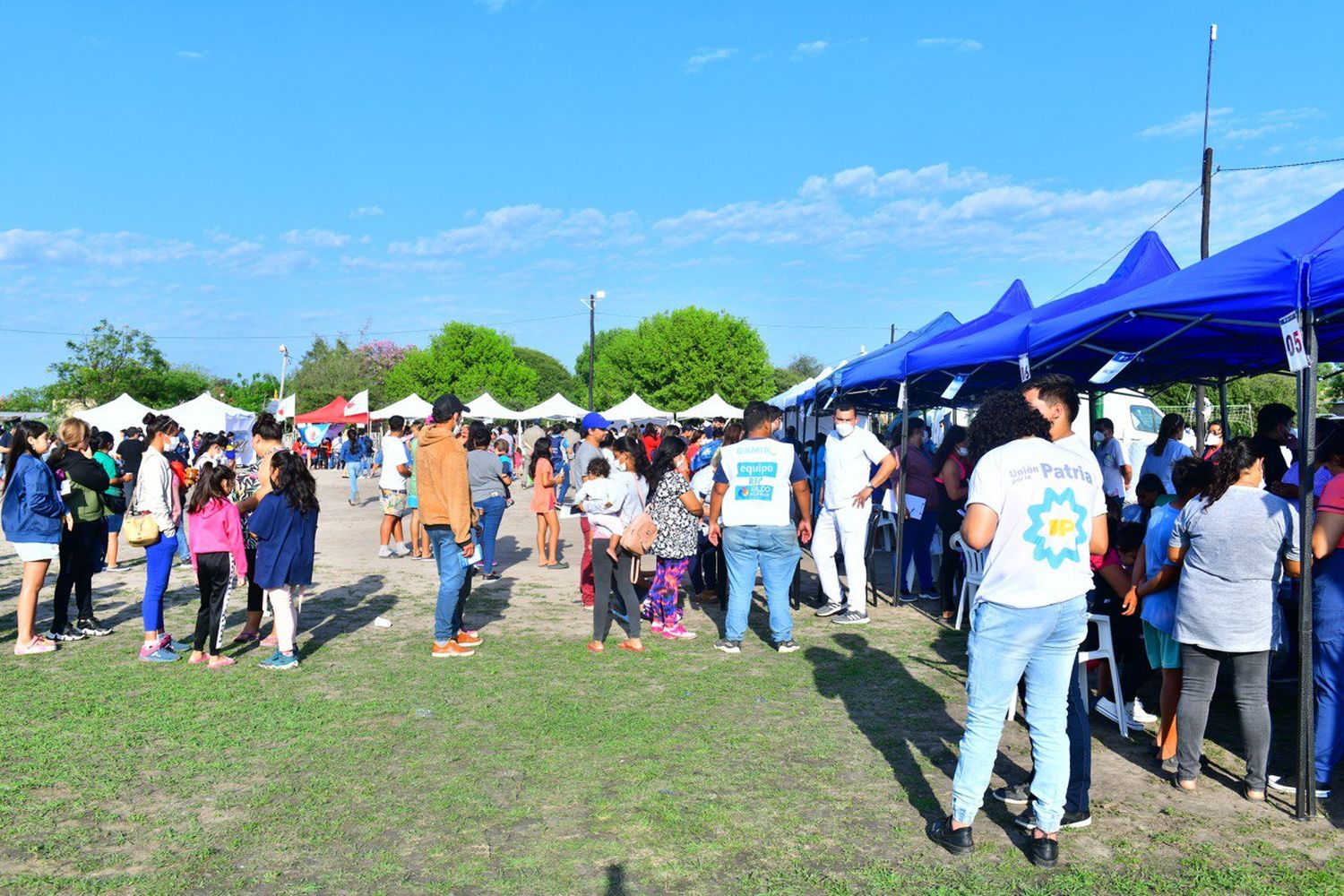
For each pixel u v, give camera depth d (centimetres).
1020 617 363
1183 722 450
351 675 654
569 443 2106
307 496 661
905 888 354
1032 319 757
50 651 715
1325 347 764
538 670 668
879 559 1278
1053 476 364
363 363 7825
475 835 397
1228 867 370
